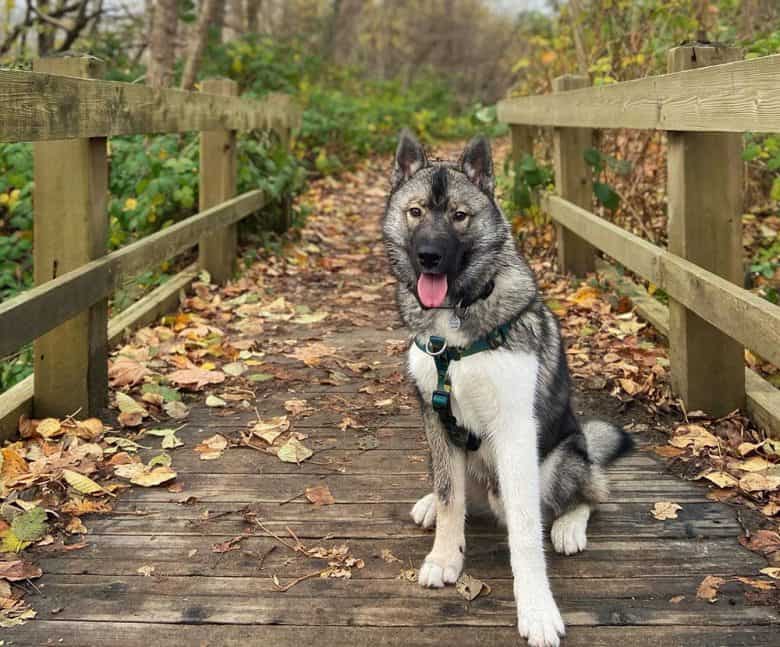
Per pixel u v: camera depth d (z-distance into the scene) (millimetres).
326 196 5391
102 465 1960
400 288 1761
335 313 2996
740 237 2104
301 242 3967
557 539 1718
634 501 1849
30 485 1851
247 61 6570
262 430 2117
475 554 1723
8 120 1701
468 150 1753
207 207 3223
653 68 3314
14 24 5043
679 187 2102
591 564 1675
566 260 3217
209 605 1587
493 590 1623
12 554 1684
